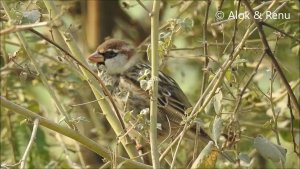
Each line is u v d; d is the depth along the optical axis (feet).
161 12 42.39
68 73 39.55
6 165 24.40
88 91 39.34
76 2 44.19
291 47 35.60
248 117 38.04
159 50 26.63
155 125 25.44
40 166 38.22
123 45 36.96
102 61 36.63
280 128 35.96
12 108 24.07
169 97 35.94
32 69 31.60
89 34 45.32
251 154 36.94
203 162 25.79
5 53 37.01
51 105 40.27
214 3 36.32
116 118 28.14
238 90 28.37
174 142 26.58
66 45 29.12
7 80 38.83
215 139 25.27
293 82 36.86
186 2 38.29
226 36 35.65
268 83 35.24
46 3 28.14
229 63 26.50
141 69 36.06
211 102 27.35
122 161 25.57
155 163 25.00
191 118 26.45
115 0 45.75
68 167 37.63
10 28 21.77
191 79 43.09
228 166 28.60
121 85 35.60
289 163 35.78
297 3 34.47
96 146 25.38
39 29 37.47
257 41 31.48
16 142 38.70
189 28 26.58
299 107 26.71
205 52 29.09
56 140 39.40
